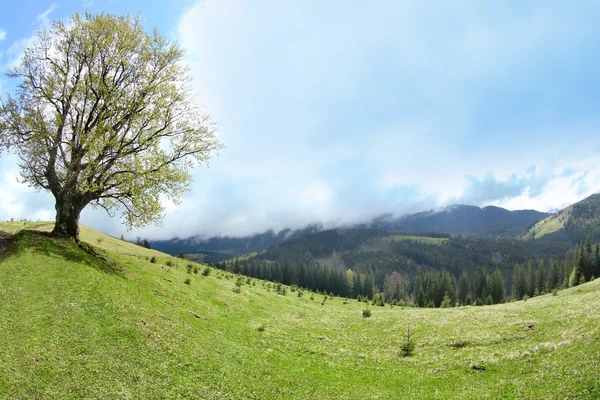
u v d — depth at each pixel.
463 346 33.16
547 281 165.12
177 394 17.36
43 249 28.77
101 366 17.64
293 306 57.19
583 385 17.67
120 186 33.12
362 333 42.84
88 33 33.12
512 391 20.11
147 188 33.12
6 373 15.23
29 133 31.77
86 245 35.03
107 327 21.33
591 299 41.88
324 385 23.36
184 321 28.41
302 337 37.00
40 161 32.16
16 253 27.30
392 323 47.31
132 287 30.03
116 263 36.06
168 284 38.62
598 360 20.14
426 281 186.00
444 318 46.44
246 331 34.12
